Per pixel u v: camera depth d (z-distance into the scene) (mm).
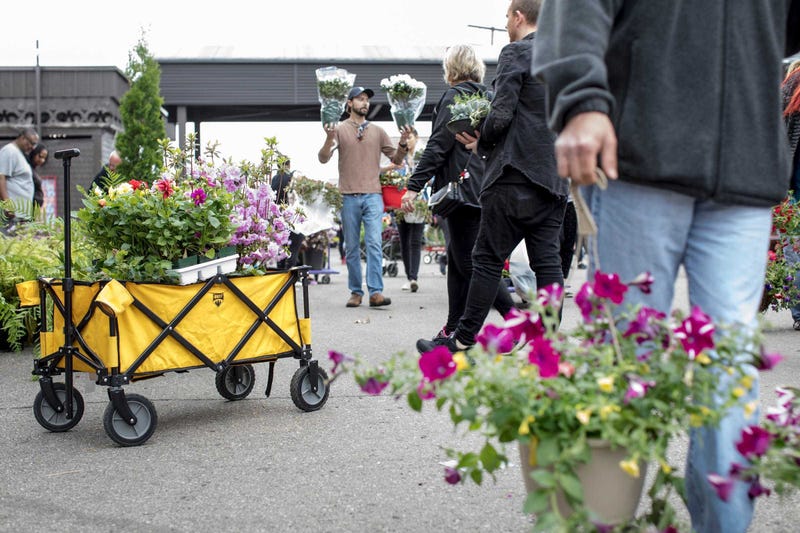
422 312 8531
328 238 13930
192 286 3902
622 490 1923
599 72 1934
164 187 4105
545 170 4734
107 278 3852
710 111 2072
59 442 3795
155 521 2777
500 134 4781
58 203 19359
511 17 4973
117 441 3662
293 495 3008
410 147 8078
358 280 9070
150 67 16828
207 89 20656
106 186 4582
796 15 2262
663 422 1863
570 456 1783
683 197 2117
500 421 1839
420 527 2676
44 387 3938
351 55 20844
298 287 11625
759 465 1875
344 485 3105
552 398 1822
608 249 2191
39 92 19031
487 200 4875
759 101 2119
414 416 4121
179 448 3654
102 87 19219
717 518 2078
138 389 4902
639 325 1921
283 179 9891
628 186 2139
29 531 2695
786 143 2211
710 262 2154
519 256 6562
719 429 1975
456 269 5781
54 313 3984
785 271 6707
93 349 3793
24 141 10070
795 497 2846
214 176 4695
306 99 20766
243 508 2887
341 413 4230
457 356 1912
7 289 6219
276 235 4832
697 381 1874
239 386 4598
